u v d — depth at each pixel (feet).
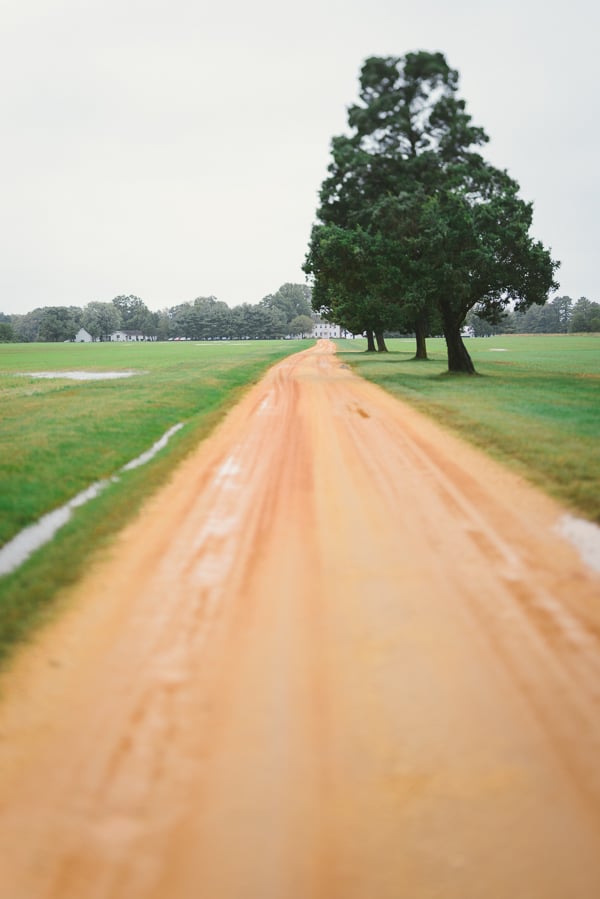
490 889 8.04
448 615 15.94
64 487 31.12
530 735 11.05
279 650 14.37
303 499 27.35
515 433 40.81
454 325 104.83
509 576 18.38
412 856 8.55
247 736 11.21
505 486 28.55
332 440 41.88
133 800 9.72
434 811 9.30
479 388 76.38
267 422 51.19
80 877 8.43
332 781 9.98
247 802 9.61
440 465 33.24
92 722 11.78
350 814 9.30
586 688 12.56
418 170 96.99
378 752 10.65
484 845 8.68
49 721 11.85
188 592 17.84
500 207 94.43
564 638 14.64
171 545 21.90
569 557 19.84
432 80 96.27
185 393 75.05
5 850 8.89
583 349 264.52
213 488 29.78
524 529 22.58
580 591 17.28
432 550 20.66
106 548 21.70
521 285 99.60
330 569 19.30
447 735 11.08
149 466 35.04
